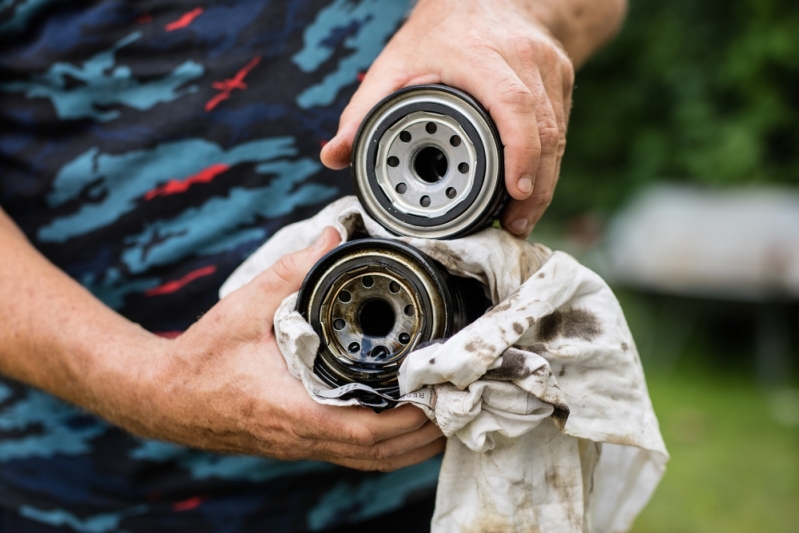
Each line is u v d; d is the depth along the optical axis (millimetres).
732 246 5016
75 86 1207
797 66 6656
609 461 1078
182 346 960
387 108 846
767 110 6703
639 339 5359
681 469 3631
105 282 1240
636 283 5281
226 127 1203
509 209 916
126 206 1220
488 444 873
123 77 1204
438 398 826
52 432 1254
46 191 1231
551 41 1001
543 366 810
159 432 1022
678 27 7527
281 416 907
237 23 1201
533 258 915
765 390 4789
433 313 825
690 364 5301
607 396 905
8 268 1112
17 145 1243
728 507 3246
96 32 1200
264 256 1009
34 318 1073
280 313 871
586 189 8297
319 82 1216
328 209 984
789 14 6781
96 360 1024
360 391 853
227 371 933
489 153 820
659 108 7988
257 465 1231
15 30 1213
